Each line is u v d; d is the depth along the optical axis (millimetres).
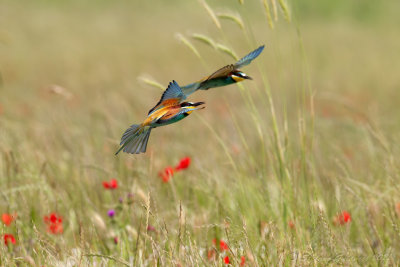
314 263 8391
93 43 40719
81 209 10898
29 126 16641
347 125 16453
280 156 10547
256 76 28219
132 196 10656
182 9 56594
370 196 10906
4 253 8953
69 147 14125
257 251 9164
